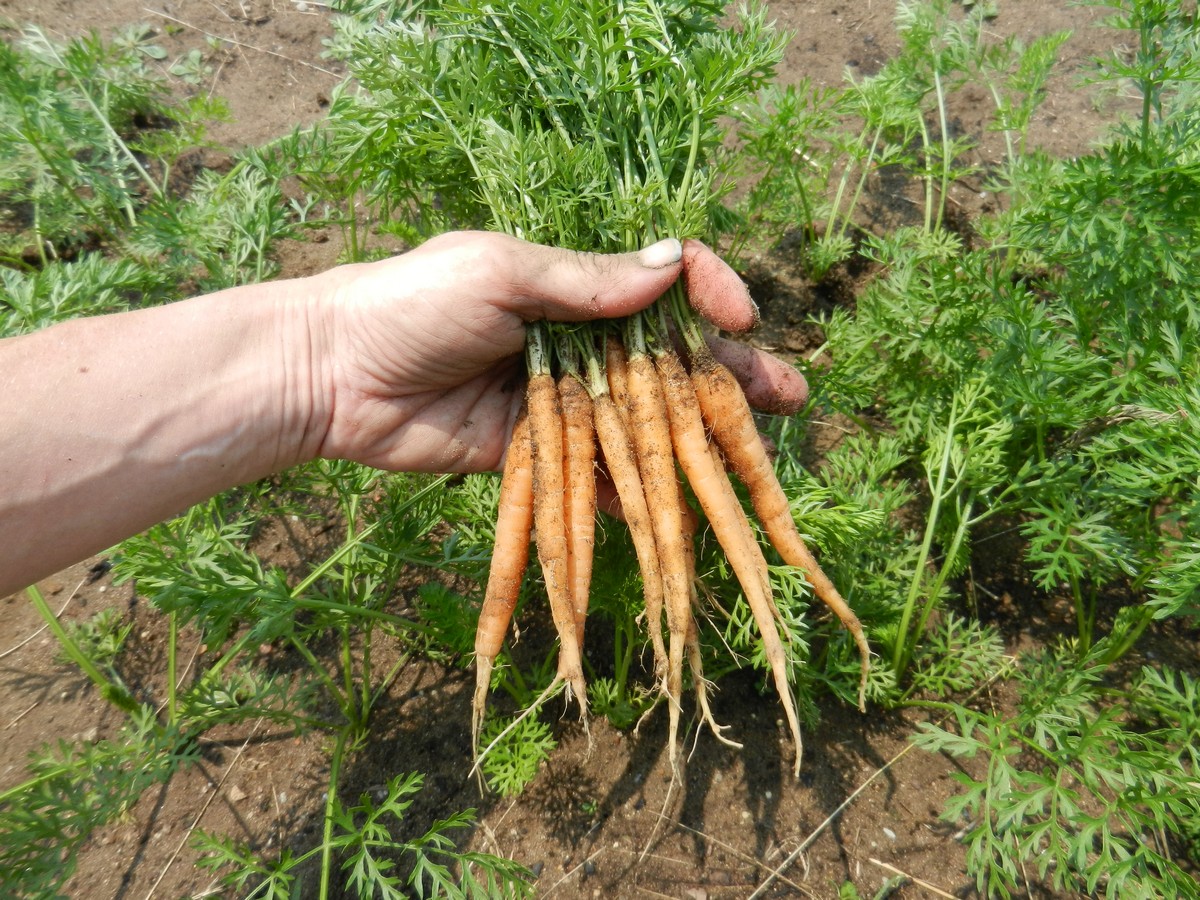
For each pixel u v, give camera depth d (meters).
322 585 0.39
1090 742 0.26
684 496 0.32
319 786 0.34
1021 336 0.32
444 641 0.33
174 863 0.32
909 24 0.52
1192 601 0.30
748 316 0.28
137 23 0.59
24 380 0.24
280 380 0.27
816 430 0.45
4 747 0.34
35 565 0.24
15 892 0.26
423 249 0.27
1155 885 0.25
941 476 0.33
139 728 0.29
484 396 0.31
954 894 0.31
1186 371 0.31
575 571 0.28
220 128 0.55
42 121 0.42
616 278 0.26
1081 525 0.32
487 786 0.34
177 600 0.27
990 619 0.39
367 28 0.40
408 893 0.31
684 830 0.33
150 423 0.25
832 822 0.33
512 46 0.30
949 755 0.35
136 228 0.42
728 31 0.33
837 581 0.35
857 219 0.52
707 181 0.29
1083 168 0.30
